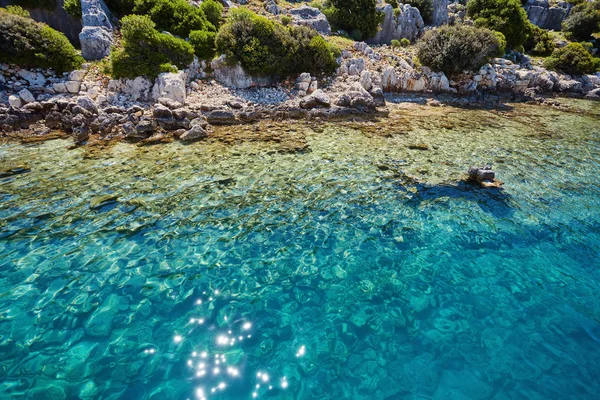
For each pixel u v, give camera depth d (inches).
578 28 1962.4
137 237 342.0
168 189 448.8
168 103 743.1
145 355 213.3
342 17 1408.7
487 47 1126.4
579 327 245.8
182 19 978.7
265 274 296.4
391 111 954.1
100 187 447.8
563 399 190.9
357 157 584.1
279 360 213.2
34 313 243.1
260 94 940.6
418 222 387.5
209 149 603.5
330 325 243.8
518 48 1651.1
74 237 338.0
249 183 474.6
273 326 241.0
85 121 663.8
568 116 1000.9
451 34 1158.3
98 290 268.5
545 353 222.4
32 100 716.0
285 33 1015.6
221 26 1048.8
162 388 191.8
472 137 735.1
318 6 1473.9
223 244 336.5
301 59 1026.7
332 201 430.9
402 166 549.0
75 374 198.4
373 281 292.0
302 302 265.4
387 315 254.5
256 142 647.8
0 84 714.8
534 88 1374.3
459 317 253.6
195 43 941.2
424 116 915.4
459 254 332.5
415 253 332.5
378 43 1498.5
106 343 220.8
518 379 203.0
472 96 1210.6
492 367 211.2
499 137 742.5
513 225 386.3
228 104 837.2
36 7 946.1
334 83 1028.5
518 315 256.7
